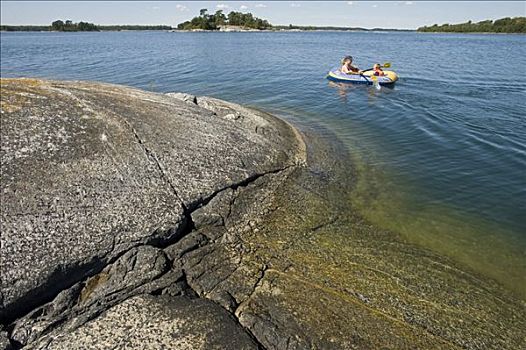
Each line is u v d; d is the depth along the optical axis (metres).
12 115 7.60
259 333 5.00
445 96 18.52
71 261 5.53
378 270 6.32
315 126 14.48
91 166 6.95
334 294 5.70
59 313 5.24
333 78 24.00
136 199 6.63
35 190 6.21
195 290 5.75
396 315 5.39
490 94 18.77
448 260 6.75
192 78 26.02
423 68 28.75
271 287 5.79
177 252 6.34
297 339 4.91
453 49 48.66
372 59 37.34
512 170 10.43
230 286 5.80
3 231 5.52
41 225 5.75
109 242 5.91
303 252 6.68
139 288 5.63
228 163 8.39
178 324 4.97
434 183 9.79
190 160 7.91
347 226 7.64
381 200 8.87
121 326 4.93
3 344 4.77
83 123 7.89
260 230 7.22
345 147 12.23
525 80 22.52
